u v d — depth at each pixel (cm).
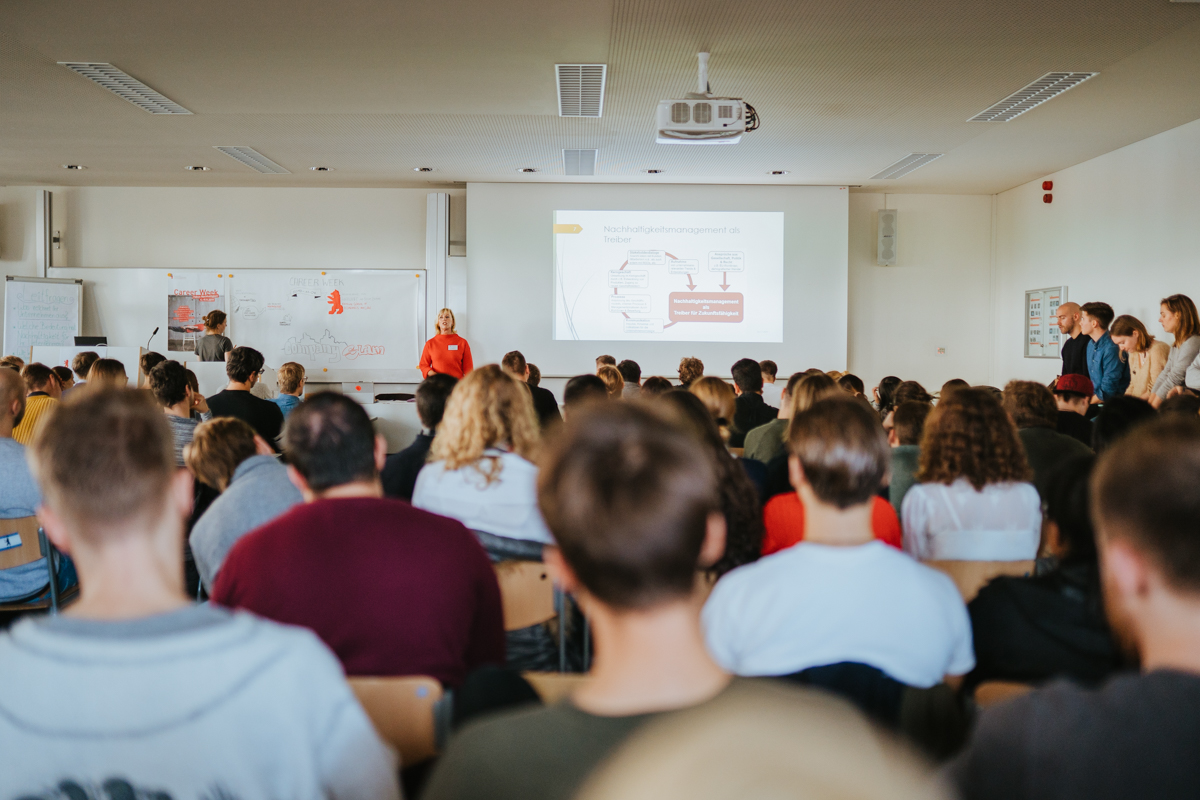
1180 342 493
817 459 126
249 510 191
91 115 571
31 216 797
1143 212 633
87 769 72
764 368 582
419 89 516
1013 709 68
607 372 442
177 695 72
